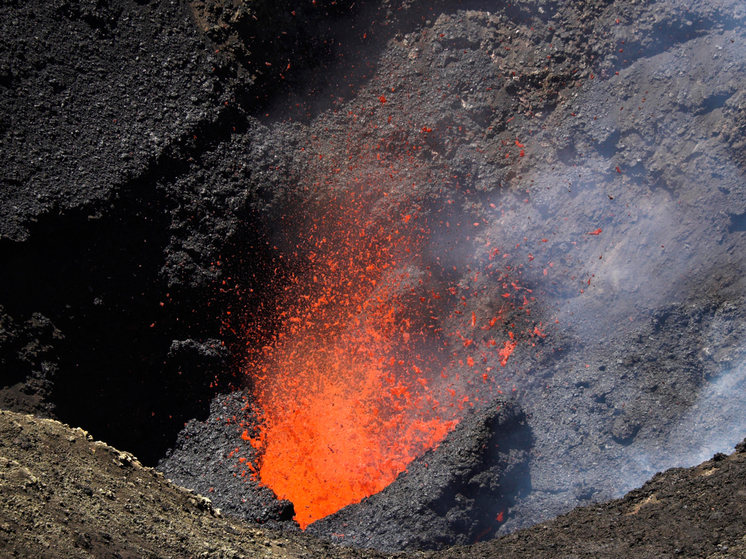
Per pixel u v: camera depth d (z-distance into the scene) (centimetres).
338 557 991
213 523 945
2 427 848
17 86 1502
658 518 886
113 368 1562
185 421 1617
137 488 899
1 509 640
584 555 833
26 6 1559
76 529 686
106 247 1523
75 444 918
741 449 1041
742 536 750
